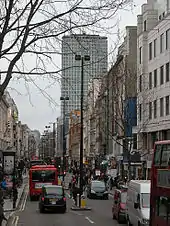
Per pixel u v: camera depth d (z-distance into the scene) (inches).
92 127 4301.2
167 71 1991.9
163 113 2018.9
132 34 2704.2
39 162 3937.0
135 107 2295.8
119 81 2329.0
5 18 515.5
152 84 2171.5
